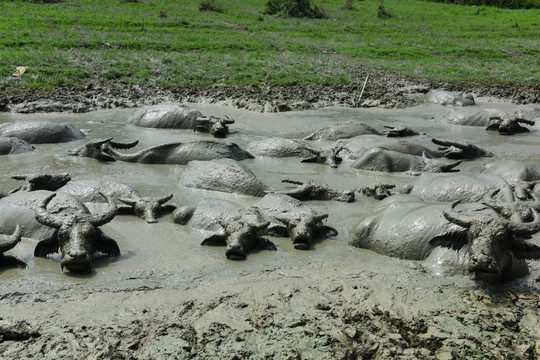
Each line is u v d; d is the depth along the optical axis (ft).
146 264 28.50
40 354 20.93
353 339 22.47
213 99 77.10
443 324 23.76
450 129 65.46
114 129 59.93
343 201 38.65
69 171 44.27
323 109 75.25
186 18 150.10
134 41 112.88
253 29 146.00
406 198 34.68
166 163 47.09
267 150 51.57
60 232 28.22
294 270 28.30
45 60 90.99
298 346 21.77
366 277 27.55
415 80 100.37
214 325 22.89
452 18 195.31
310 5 186.19
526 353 22.13
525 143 58.59
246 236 30.37
